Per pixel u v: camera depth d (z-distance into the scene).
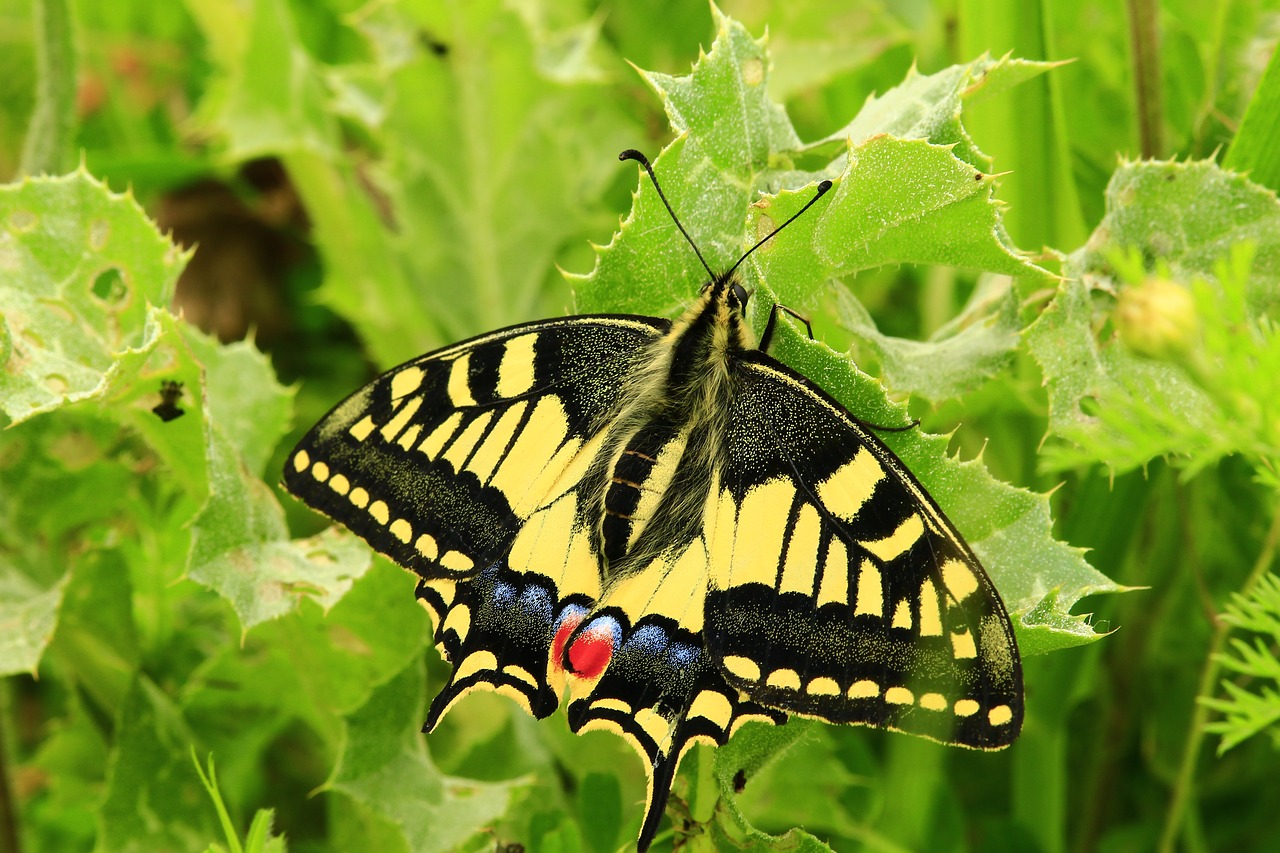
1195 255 0.53
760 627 0.52
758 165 0.54
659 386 0.53
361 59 0.71
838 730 0.57
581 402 0.54
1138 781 0.58
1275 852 0.57
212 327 0.67
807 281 0.53
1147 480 0.55
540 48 0.61
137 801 0.56
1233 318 0.49
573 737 0.56
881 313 0.61
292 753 0.59
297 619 0.54
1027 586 0.52
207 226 0.68
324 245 0.62
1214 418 0.49
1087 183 0.57
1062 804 0.57
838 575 0.52
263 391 0.57
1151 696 0.58
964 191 0.52
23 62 0.67
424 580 0.53
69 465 0.56
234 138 0.61
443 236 0.62
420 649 0.54
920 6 0.62
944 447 0.53
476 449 0.54
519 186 0.62
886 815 0.57
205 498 0.54
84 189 0.54
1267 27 0.57
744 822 0.52
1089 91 0.58
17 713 0.61
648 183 0.53
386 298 0.62
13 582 0.56
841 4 0.61
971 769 0.58
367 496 0.53
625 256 0.53
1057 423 0.53
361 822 0.55
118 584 0.56
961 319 0.55
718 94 0.53
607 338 0.54
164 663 0.57
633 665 0.52
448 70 0.61
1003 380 0.55
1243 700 0.50
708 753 0.53
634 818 0.55
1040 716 0.56
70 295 0.54
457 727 0.58
